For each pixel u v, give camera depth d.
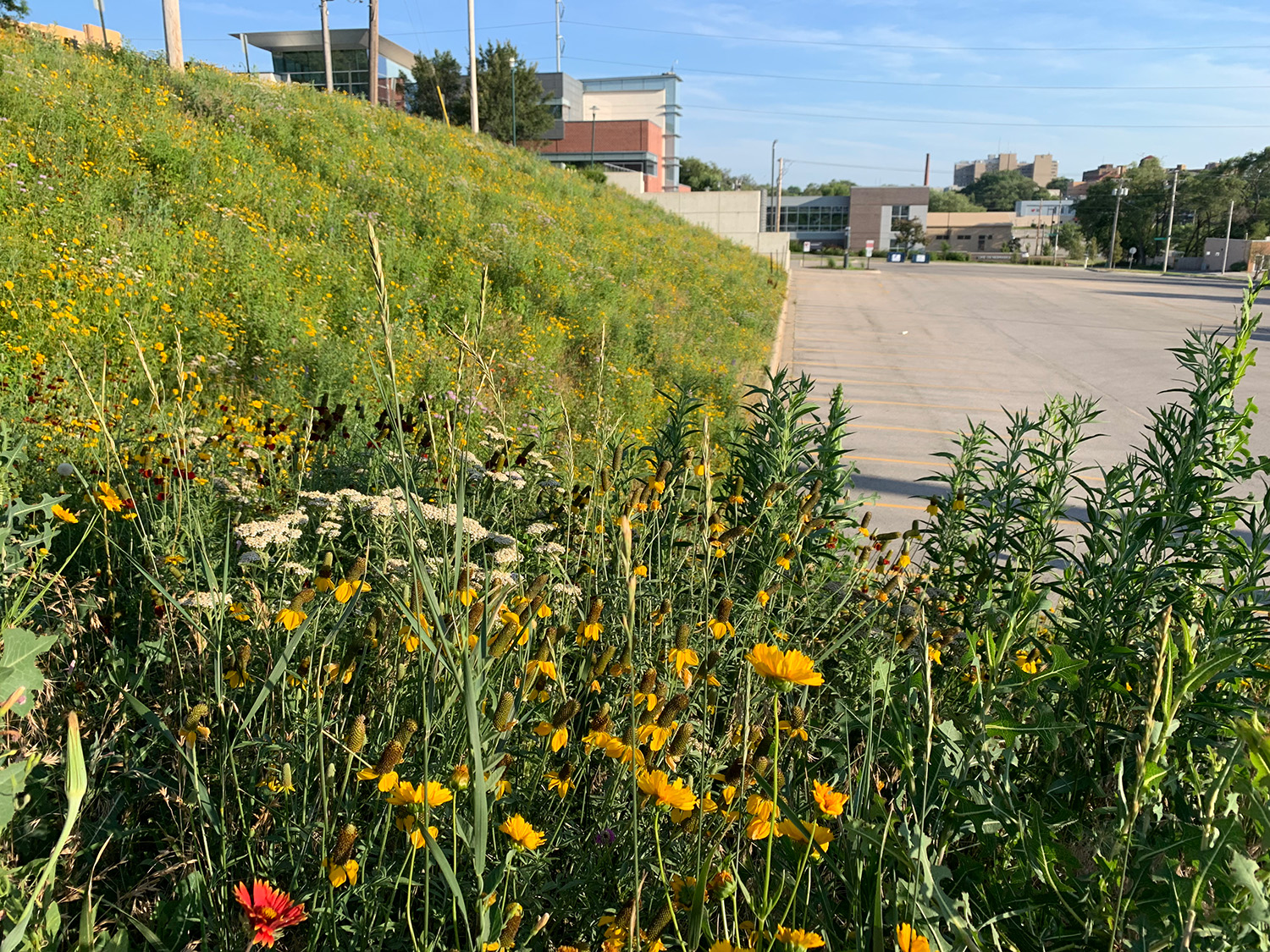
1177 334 28.86
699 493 3.70
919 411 15.92
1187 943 1.38
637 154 70.19
